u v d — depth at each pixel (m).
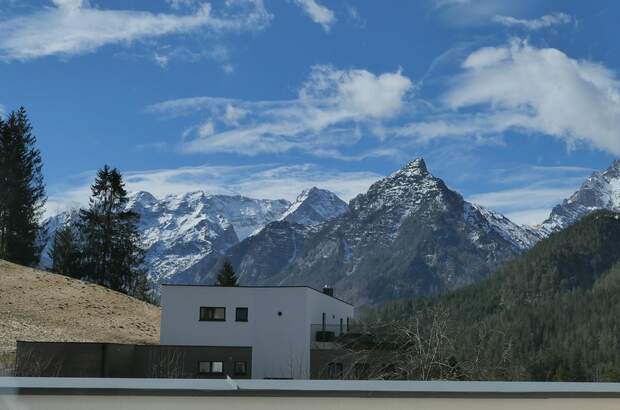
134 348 42.88
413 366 21.52
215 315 48.62
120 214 97.69
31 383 4.73
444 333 21.58
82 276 93.50
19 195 93.00
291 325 47.69
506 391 5.04
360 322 33.22
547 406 5.08
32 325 58.31
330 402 4.87
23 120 97.62
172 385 4.79
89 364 38.41
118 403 4.70
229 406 4.78
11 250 91.38
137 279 98.31
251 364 44.41
